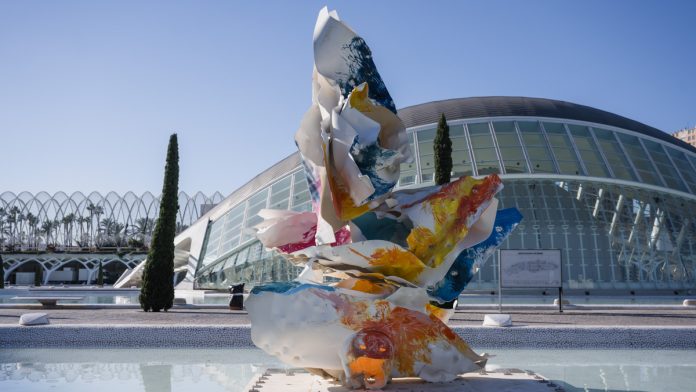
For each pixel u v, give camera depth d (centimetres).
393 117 1034
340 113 992
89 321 2073
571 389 1141
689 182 4778
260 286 1003
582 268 4231
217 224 5209
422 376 1036
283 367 1376
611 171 4578
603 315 2439
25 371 1318
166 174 2847
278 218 1148
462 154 4591
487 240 1195
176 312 2644
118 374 1291
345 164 974
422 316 1055
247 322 2031
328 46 1004
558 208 4416
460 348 1083
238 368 1380
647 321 2138
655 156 4912
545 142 4722
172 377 1259
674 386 1173
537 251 2619
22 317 1748
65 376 1260
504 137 4744
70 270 9619
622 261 4288
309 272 1040
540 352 1670
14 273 9394
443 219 1052
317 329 983
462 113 4984
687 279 4291
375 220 1096
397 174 1032
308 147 1040
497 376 1145
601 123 5022
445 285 1157
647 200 4566
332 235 991
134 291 5378
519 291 4159
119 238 10856
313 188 1034
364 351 962
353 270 1038
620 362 1491
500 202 4397
